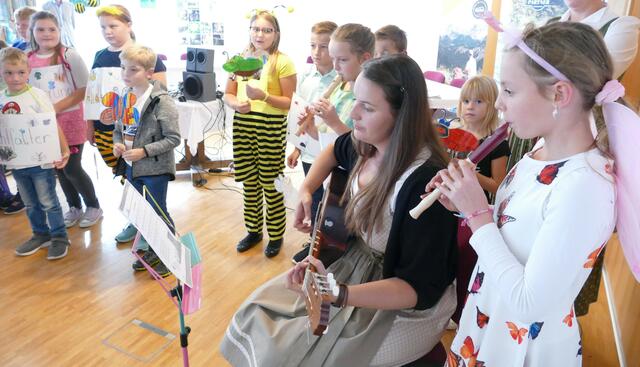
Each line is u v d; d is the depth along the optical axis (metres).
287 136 2.48
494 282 0.85
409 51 5.56
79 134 2.96
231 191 3.83
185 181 4.01
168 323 2.15
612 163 0.80
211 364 1.90
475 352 0.97
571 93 0.77
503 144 1.90
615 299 2.25
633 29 1.72
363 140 1.22
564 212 0.77
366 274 1.23
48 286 2.41
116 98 2.54
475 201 0.88
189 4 5.84
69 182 3.08
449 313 1.21
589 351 1.99
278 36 2.53
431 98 3.02
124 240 2.88
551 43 0.77
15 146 2.44
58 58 2.83
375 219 1.17
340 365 1.12
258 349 1.17
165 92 2.46
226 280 2.52
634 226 0.79
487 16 0.83
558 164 0.82
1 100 2.41
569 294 0.84
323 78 2.42
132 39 2.79
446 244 1.10
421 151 1.16
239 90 2.63
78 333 2.06
